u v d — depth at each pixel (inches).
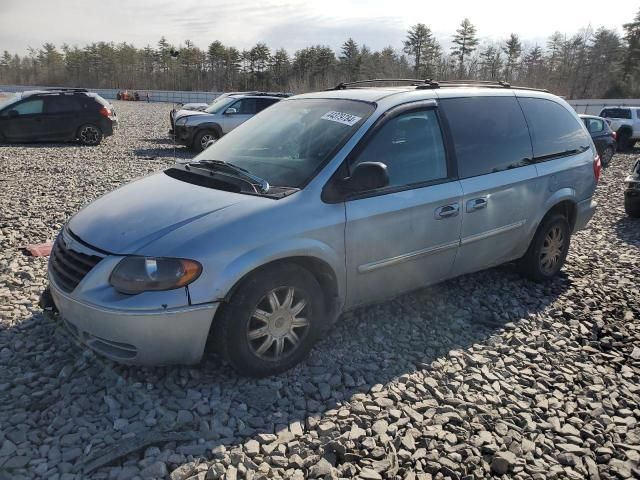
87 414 110.2
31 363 128.6
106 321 110.8
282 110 167.0
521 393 126.7
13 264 191.0
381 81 186.7
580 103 1549.0
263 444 104.0
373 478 96.0
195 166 150.9
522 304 177.9
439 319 163.2
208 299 112.7
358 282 138.8
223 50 3585.1
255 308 120.0
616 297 188.9
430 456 103.2
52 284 124.5
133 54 4001.0
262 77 3486.7
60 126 633.0
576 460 105.0
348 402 119.1
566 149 194.4
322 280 135.0
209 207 123.0
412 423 113.1
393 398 121.0
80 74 3951.8
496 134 170.4
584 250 248.2
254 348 123.0
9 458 96.7
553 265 199.2
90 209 137.9
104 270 113.7
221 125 591.8
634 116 871.1
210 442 103.3
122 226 122.0
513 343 151.3
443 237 153.3
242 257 115.3
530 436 111.5
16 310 154.9
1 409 111.1
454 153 156.9
